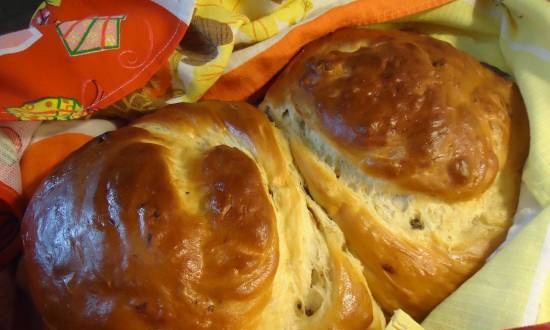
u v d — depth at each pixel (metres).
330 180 0.39
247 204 0.35
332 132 0.39
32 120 0.38
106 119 0.44
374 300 0.39
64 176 0.36
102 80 0.40
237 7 0.45
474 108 0.41
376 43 0.43
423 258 0.38
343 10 0.45
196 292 0.33
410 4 0.46
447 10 0.48
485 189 0.39
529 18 0.46
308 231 0.38
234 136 0.39
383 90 0.39
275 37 0.44
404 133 0.38
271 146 0.39
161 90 0.44
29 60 0.38
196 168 0.36
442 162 0.38
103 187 0.35
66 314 0.33
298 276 0.36
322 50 0.44
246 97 0.46
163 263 0.33
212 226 0.34
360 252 0.38
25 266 0.36
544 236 0.37
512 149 0.42
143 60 0.41
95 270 0.33
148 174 0.35
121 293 0.33
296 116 0.42
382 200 0.39
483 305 0.36
